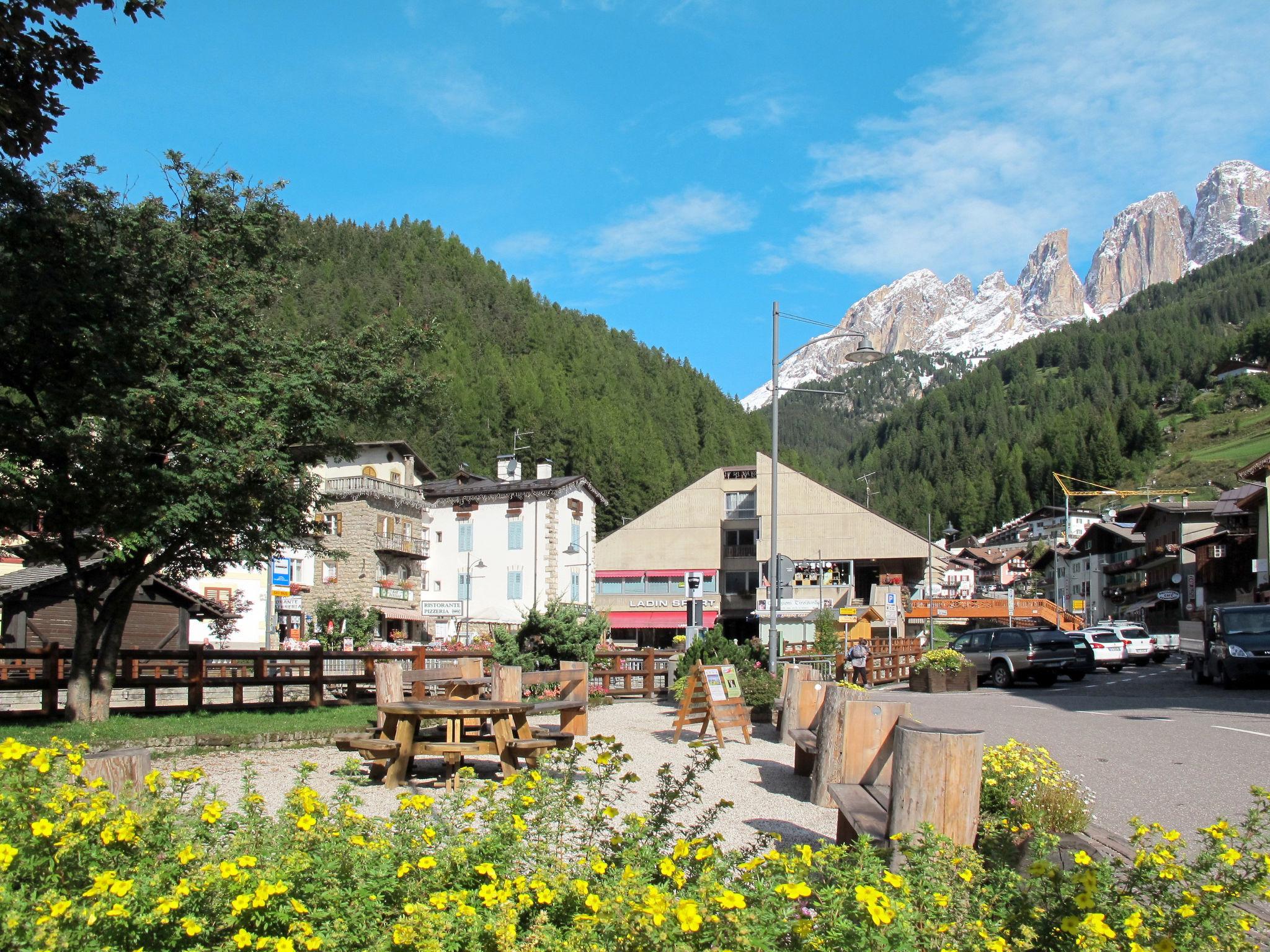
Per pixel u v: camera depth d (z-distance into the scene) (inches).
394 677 480.1
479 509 2524.6
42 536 583.2
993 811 296.8
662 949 153.1
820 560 2886.3
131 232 581.0
